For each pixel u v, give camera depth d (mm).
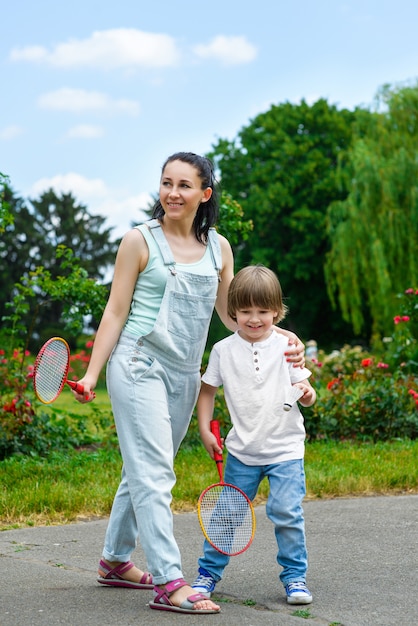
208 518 4215
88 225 69000
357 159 30094
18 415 9266
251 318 4301
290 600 4109
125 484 4340
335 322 48031
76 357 14672
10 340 10695
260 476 4355
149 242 4207
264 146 46875
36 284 10625
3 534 5715
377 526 5938
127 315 4238
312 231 45500
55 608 3988
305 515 6379
